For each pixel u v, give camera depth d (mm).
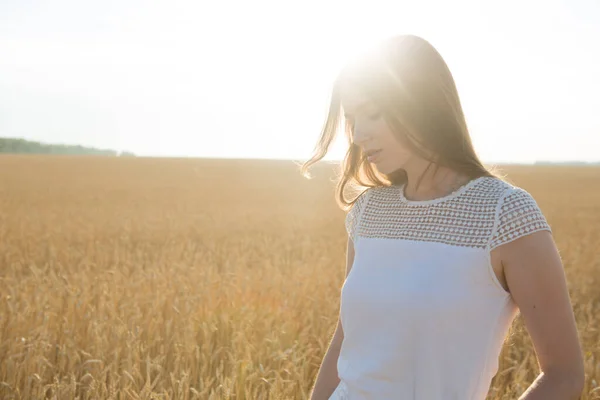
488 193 1512
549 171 74562
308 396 4266
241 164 70625
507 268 1466
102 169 53594
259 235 14477
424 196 1644
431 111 1547
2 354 4863
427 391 1522
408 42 1580
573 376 1402
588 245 12766
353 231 1802
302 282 7539
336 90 1778
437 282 1501
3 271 9984
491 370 1544
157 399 4020
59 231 13820
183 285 7285
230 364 4621
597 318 6281
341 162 1950
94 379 4215
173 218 17266
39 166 56625
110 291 6977
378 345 1596
